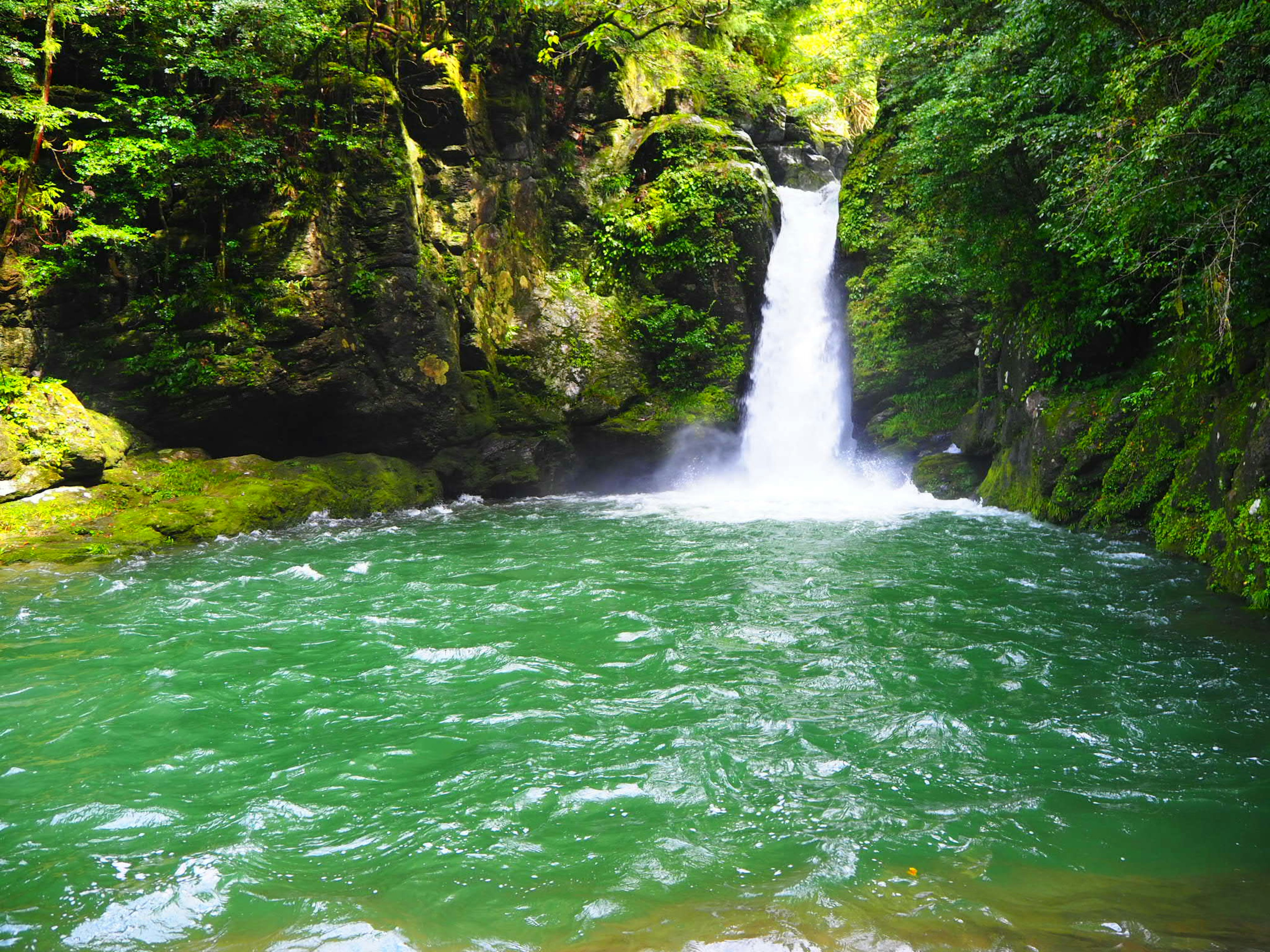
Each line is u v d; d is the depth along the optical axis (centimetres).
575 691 666
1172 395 1152
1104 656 718
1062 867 418
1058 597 900
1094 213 943
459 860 435
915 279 1655
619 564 1098
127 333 1400
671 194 1981
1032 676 678
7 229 1301
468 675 704
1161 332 1251
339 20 1571
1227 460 979
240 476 1411
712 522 1412
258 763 551
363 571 1066
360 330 1573
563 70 1995
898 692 653
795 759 544
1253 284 947
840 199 1975
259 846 452
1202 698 627
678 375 1944
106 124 1405
